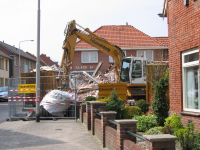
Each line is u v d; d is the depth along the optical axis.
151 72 13.85
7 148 7.15
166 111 8.90
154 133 7.35
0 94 27.23
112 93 10.65
